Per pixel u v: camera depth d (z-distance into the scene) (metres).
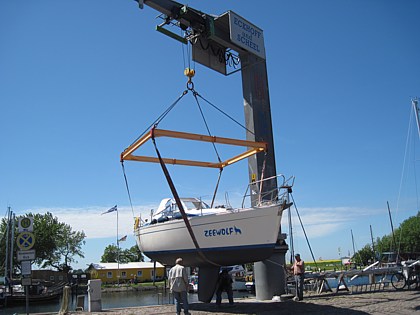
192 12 13.41
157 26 13.31
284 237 13.38
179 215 11.31
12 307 32.69
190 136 10.67
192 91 11.71
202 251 10.39
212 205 13.30
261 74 14.86
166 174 10.18
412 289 14.27
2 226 51.22
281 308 10.42
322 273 14.73
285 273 13.41
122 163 12.13
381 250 60.94
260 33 15.07
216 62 14.66
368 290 14.67
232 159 13.67
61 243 61.97
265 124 14.38
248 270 55.62
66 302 11.26
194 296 33.47
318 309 10.06
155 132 10.02
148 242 12.23
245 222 9.70
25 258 10.02
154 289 50.81
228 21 14.22
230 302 11.07
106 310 11.48
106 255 84.38
